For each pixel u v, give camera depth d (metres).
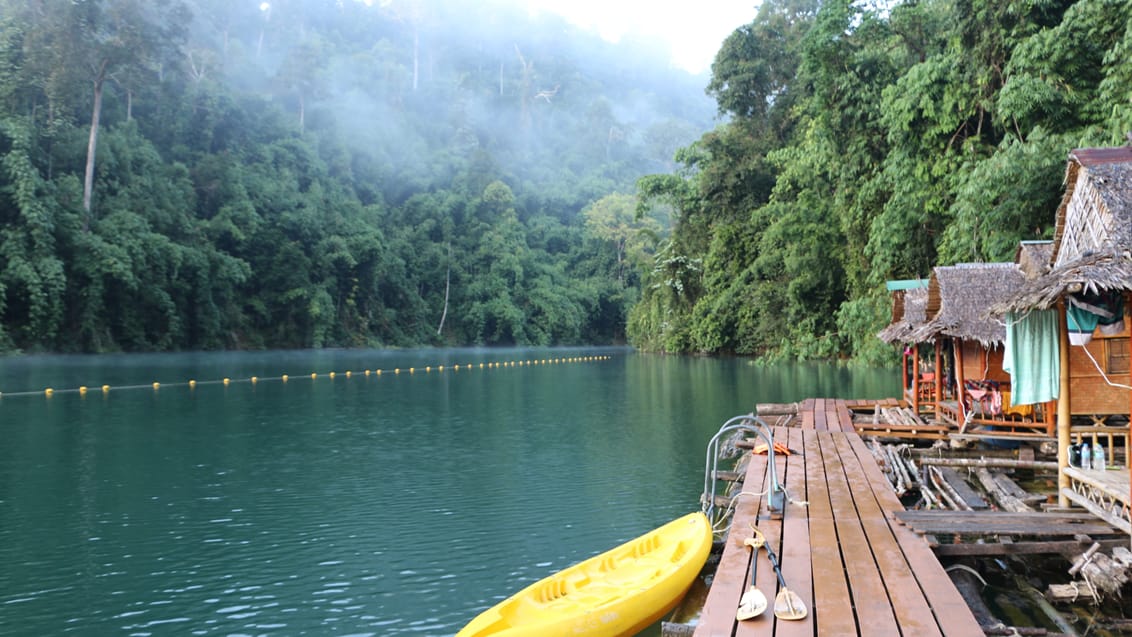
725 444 13.00
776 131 43.50
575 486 12.33
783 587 5.14
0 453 15.09
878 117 24.20
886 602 5.07
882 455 10.62
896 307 16.19
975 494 8.64
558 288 81.44
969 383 11.51
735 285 41.88
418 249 76.00
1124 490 6.31
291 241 59.31
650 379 31.47
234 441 16.61
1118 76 16.58
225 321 52.72
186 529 10.07
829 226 33.44
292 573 8.46
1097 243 7.59
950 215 21.50
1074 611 6.21
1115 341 9.05
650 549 7.47
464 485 12.45
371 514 10.73
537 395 25.95
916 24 24.78
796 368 34.41
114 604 7.61
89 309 42.53
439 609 7.50
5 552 9.16
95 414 20.59
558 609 5.82
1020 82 17.48
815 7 44.41
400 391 27.48
